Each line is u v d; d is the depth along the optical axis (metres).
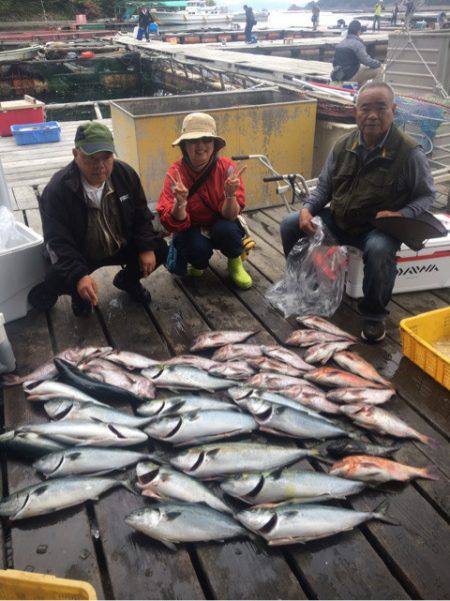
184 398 2.35
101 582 1.66
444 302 3.29
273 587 1.64
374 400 2.40
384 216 2.62
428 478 1.99
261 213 4.82
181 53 13.93
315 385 2.57
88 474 2.04
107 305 3.31
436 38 6.07
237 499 1.97
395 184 2.76
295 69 9.77
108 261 3.16
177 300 3.36
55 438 2.15
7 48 21.53
